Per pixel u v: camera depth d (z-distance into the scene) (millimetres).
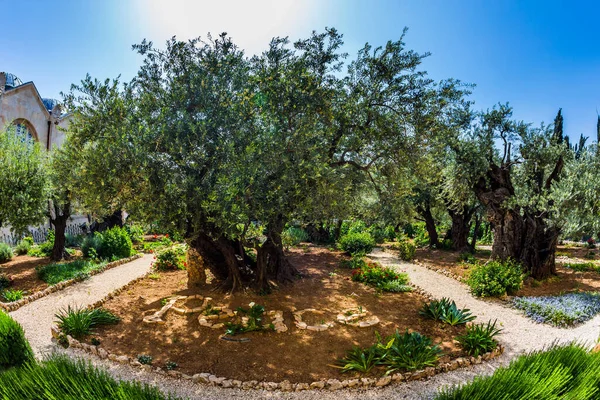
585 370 4457
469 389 4348
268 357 7523
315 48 11516
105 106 8617
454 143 15195
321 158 9641
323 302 10922
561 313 10203
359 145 11742
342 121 11203
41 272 13109
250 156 8297
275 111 10016
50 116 24453
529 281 14031
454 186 15820
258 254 11727
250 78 10023
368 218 23500
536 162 15102
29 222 13016
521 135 14914
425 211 23375
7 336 5742
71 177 9898
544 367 4465
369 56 12242
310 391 6422
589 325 9883
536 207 14266
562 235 14422
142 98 9266
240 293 11266
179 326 9000
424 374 6961
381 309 10469
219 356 7535
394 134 11781
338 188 9250
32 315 9727
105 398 3957
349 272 15133
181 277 13594
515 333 9375
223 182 7992
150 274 13930
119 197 8414
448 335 8789
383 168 13320
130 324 9109
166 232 8844
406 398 6277
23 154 13305
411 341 7688
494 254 15508
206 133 8633
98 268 14500
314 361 7402
